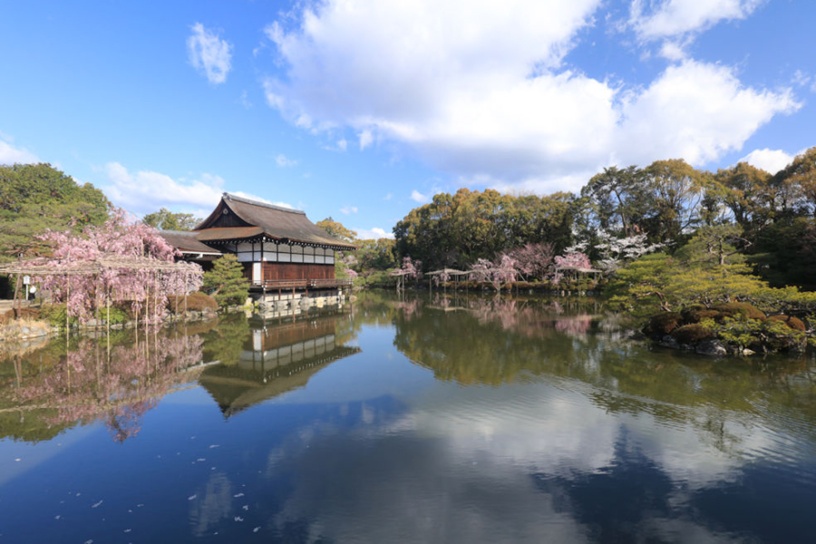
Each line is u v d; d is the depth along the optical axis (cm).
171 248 2495
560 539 451
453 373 1174
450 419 813
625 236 4216
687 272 1620
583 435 731
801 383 1016
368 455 656
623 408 865
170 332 1861
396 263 6675
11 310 1688
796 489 555
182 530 464
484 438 721
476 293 4738
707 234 2000
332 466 620
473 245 5341
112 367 1206
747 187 3678
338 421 805
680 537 456
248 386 1040
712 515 497
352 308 3133
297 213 4078
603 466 618
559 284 4219
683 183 3841
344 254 6856
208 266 2989
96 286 1761
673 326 1530
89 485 563
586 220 4538
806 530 468
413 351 1491
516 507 512
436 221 5672
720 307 1465
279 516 492
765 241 2434
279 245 3156
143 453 661
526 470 607
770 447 679
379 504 518
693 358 1291
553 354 1403
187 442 704
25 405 883
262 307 2794
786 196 3077
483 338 1748
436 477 587
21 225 2341
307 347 1570
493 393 980
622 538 454
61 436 728
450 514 497
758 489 555
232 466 619
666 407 868
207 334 1820
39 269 1577
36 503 519
